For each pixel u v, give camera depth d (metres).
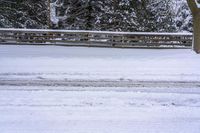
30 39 29.11
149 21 36.41
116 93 12.48
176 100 11.77
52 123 9.53
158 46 28.66
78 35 29.03
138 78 15.33
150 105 11.17
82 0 36.44
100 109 10.68
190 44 28.59
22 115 10.11
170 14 37.44
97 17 36.31
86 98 11.78
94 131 8.99
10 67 17.50
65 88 13.19
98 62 19.48
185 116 10.23
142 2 36.31
